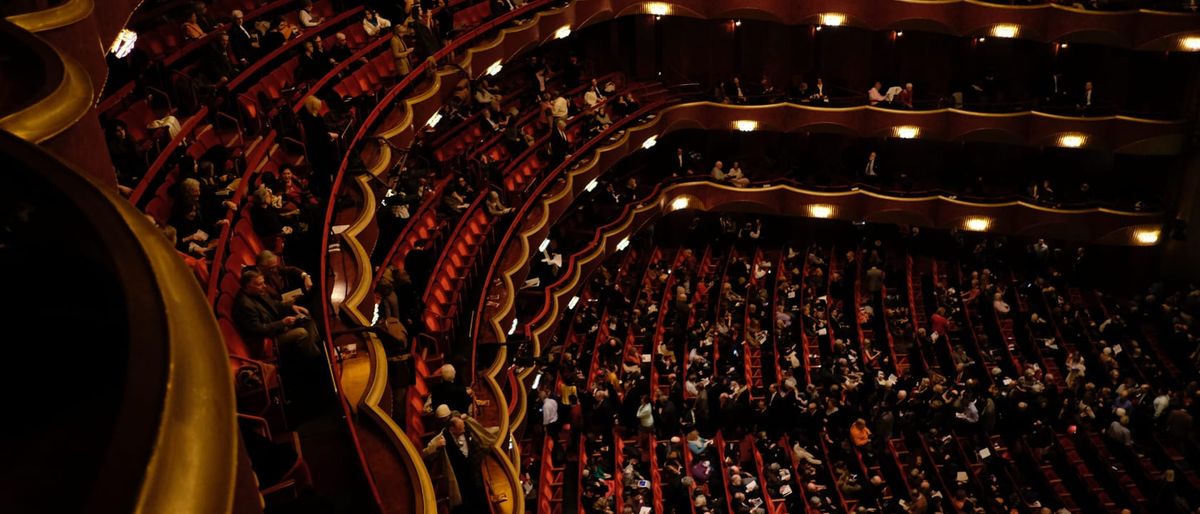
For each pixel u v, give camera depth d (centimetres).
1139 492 1936
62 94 563
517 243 1923
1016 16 2658
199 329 252
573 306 2241
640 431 1872
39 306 272
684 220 2992
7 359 258
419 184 1667
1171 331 2492
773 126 2838
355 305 1149
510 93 2427
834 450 1945
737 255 2844
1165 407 2061
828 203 2853
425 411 1192
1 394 251
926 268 2886
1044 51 2822
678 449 1816
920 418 2034
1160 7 2617
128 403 213
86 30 843
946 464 1909
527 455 1723
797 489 1823
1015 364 2286
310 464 787
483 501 1051
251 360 796
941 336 2377
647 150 2973
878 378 2072
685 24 2878
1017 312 2555
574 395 1831
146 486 190
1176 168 2752
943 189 2898
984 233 2930
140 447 200
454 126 2028
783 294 2556
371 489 742
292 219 1162
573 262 2144
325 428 827
